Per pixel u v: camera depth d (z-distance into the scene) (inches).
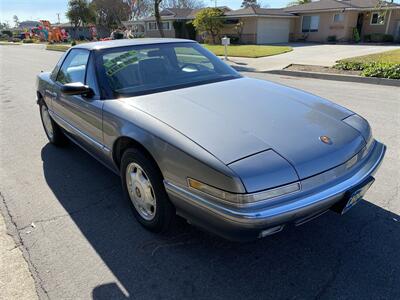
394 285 89.2
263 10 1195.3
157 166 99.7
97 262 101.4
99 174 160.1
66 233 115.6
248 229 79.5
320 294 87.4
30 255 105.0
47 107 186.4
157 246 107.7
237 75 147.0
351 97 299.3
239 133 91.4
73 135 157.3
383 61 478.6
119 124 109.5
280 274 94.5
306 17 1209.4
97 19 2487.7
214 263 99.7
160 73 134.8
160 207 102.9
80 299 88.6
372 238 107.3
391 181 141.6
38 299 88.7
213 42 1173.1
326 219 117.6
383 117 232.7
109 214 126.3
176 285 92.2
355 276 92.7
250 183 78.5
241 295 88.1
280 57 649.6
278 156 84.1
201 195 85.4
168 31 1521.9
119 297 89.0
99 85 125.2
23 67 669.9
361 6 1096.2
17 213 128.6
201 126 94.9
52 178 157.2
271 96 119.0
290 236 109.9
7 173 163.9
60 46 1424.7
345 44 1018.7
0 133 228.2
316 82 389.7
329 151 89.7
